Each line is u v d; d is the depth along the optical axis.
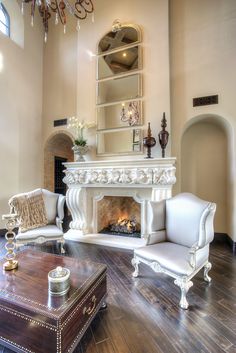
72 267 1.84
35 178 4.98
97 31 4.17
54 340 1.17
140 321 1.66
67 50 4.91
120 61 3.95
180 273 1.83
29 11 4.89
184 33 3.72
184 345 1.42
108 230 4.07
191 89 3.63
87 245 3.54
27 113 4.81
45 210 3.42
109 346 1.43
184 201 2.37
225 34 3.43
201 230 2.00
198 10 3.63
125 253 3.16
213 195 3.92
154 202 2.46
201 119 3.79
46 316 1.20
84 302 1.44
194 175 4.05
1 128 4.25
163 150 3.40
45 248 3.39
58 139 5.45
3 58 4.29
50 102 5.09
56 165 5.65
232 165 3.39
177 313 1.76
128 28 3.90
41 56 5.21
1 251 3.21
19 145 4.62
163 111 3.59
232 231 3.40
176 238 2.34
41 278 1.63
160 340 1.47
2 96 4.27
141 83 3.75
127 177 3.45
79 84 4.31
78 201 3.85
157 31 3.67
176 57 3.76
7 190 4.35
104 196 4.06
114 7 4.03
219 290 2.12
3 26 4.52
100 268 1.82
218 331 1.55
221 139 3.88
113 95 3.98
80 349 1.40
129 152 3.80
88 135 4.18
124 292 2.08
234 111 3.34
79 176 3.83
